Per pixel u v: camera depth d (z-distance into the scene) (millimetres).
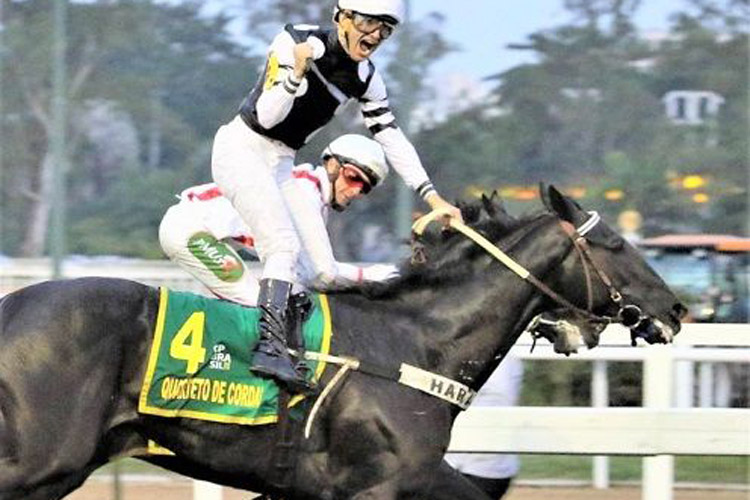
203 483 11742
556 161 38719
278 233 9203
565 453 10977
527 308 9562
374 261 34375
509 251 9523
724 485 16172
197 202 10023
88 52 41469
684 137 38438
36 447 8289
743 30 39938
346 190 10289
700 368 16188
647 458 12008
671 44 39812
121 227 39000
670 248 23406
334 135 34719
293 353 8938
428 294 9445
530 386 17422
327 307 9234
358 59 9234
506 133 38500
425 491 9117
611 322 9656
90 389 8453
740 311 21797
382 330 9242
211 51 41438
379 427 8961
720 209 35562
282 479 8984
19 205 40500
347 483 9000
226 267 9953
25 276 22719
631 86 39438
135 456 8852
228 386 8773
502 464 11672
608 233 9609
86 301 8555
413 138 37906
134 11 41469
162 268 25359
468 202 9734
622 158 36781
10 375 8320
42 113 41188
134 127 41438
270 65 9156
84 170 41156
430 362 9281
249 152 9328
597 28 39469
